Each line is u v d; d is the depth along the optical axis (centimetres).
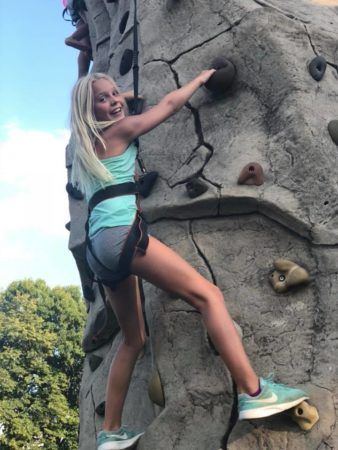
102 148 245
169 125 312
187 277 237
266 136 281
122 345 266
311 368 237
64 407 1789
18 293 1973
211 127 298
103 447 251
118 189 237
